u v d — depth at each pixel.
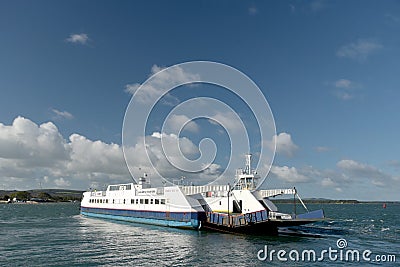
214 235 62.44
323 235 63.97
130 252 48.16
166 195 75.00
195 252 47.88
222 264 41.69
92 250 49.59
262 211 59.28
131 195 87.31
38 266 40.66
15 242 56.72
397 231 72.88
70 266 40.69
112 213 95.31
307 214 63.81
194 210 68.25
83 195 119.12
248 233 61.72
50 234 66.56
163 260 43.47
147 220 79.94
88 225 83.12
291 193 68.25
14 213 153.25
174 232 66.75
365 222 98.62
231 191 70.50
